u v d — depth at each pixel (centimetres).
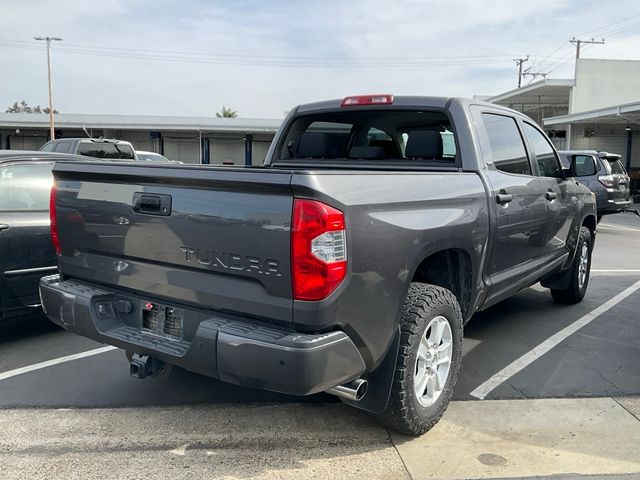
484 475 317
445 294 355
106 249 350
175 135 4378
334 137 526
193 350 299
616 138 3569
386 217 306
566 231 589
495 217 418
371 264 294
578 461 333
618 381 450
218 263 297
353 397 303
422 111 451
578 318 619
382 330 308
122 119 3931
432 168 438
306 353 269
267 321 288
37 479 310
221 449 343
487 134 448
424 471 321
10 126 3906
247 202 283
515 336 556
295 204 269
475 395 421
